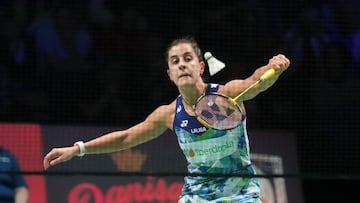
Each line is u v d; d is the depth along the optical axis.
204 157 15.42
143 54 26.94
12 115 25.64
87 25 27.25
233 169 15.45
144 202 21.44
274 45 27.23
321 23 27.78
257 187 15.48
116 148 16.17
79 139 21.91
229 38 27.30
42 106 25.88
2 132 21.44
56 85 26.28
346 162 26.08
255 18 27.56
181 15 27.52
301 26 27.69
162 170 21.89
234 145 15.23
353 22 27.97
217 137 15.20
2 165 20.91
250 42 27.27
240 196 15.26
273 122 25.95
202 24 27.42
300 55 27.11
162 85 26.27
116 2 27.67
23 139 21.53
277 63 15.07
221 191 15.30
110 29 27.23
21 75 26.30
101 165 21.70
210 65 15.58
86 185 21.19
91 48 26.92
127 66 26.72
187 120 15.39
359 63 27.36
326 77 26.97
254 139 22.81
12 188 20.56
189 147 15.55
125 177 21.48
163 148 22.06
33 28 26.97
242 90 15.39
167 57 15.88
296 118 26.20
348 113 26.61
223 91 15.51
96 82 26.34
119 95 26.22
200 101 14.97
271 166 22.67
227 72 26.22
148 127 16.06
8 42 26.69
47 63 26.55
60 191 20.94
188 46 15.64
